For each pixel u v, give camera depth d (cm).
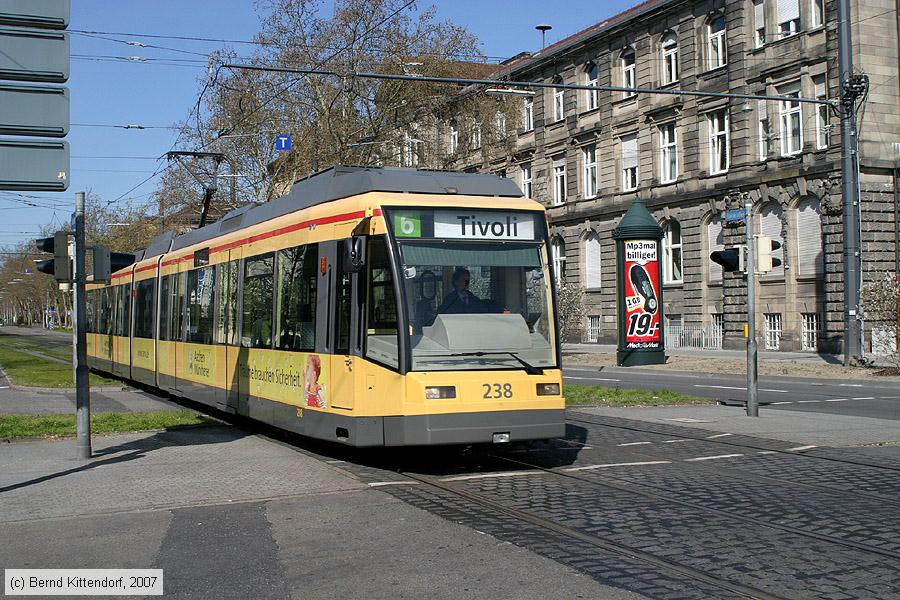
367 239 1097
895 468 1099
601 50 4822
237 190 4262
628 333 3497
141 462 1192
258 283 1427
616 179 4759
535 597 604
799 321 3769
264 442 1384
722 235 4112
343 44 4162
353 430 1097
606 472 1089
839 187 3509
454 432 1031
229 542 771
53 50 1057
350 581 650
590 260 5041
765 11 3853
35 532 821
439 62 4278
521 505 897
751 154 3938
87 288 3241
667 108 4372
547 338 1112
